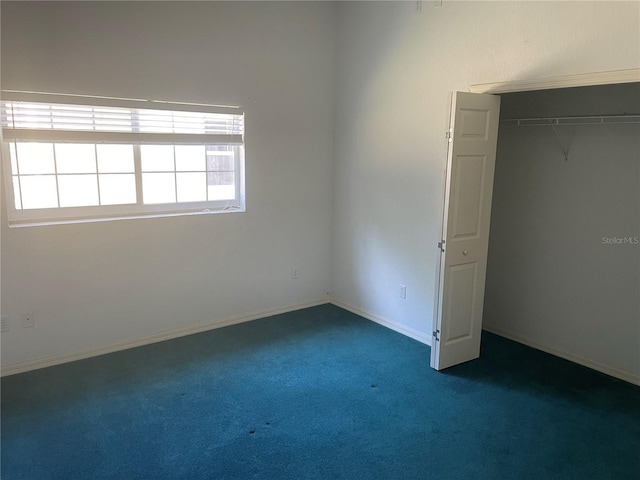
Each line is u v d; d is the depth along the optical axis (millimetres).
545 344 3807
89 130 3367
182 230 3867
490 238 4098
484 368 3480
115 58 3371
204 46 3740
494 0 3160
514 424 2766
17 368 3299
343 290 4777
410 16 3744
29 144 3258
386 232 4203
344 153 4547
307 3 4242
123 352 3648
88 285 3498
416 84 3766
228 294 4223
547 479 2311
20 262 3227
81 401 2943
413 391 3129
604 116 3246
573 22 2771
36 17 3064
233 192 4230
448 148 3123
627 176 3213
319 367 3459
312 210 4637
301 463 2402
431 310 3859
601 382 3287
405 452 2500
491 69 3234
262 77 4090
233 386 3162
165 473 2314
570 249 3568
